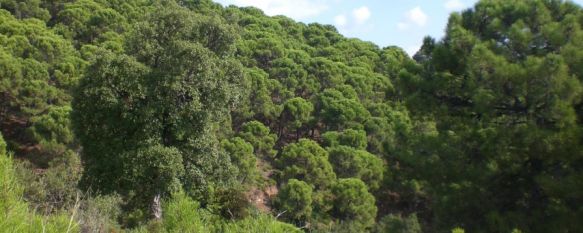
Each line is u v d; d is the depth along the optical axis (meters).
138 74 13.94
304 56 47.41
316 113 38.97
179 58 14.22
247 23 59.41
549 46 8.08
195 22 15.63
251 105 36.69
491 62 7.66
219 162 16.09
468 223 8.39
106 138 14.63
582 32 7.60
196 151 15.34
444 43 9.30
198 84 14.44
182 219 4.10
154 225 4.38
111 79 14.05
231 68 15.84
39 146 28.25
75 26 39.94
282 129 39.06
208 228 4.25
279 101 40.28
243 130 33.41
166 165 13.47
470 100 8.96
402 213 22.08
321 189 28.06
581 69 7.29
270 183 29.42
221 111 15.74
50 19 43.31
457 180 8.59
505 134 7.78
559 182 7.30
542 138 7.32
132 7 46.44
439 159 8.91
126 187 14.29
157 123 14.05
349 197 24.75
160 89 14.00
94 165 14.62
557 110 7.13
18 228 2.48
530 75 7.30
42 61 31.33
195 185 15.20
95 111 14.28
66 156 24.08
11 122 30.78
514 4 8.67
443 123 9.21
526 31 8.02
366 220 24.55
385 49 59.88
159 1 49.22
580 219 7.28
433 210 9.34
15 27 33.50
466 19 9.23
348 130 32.84
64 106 28.02
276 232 4.04
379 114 37.56
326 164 28.38
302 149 28.69
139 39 15.16
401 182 10.49
